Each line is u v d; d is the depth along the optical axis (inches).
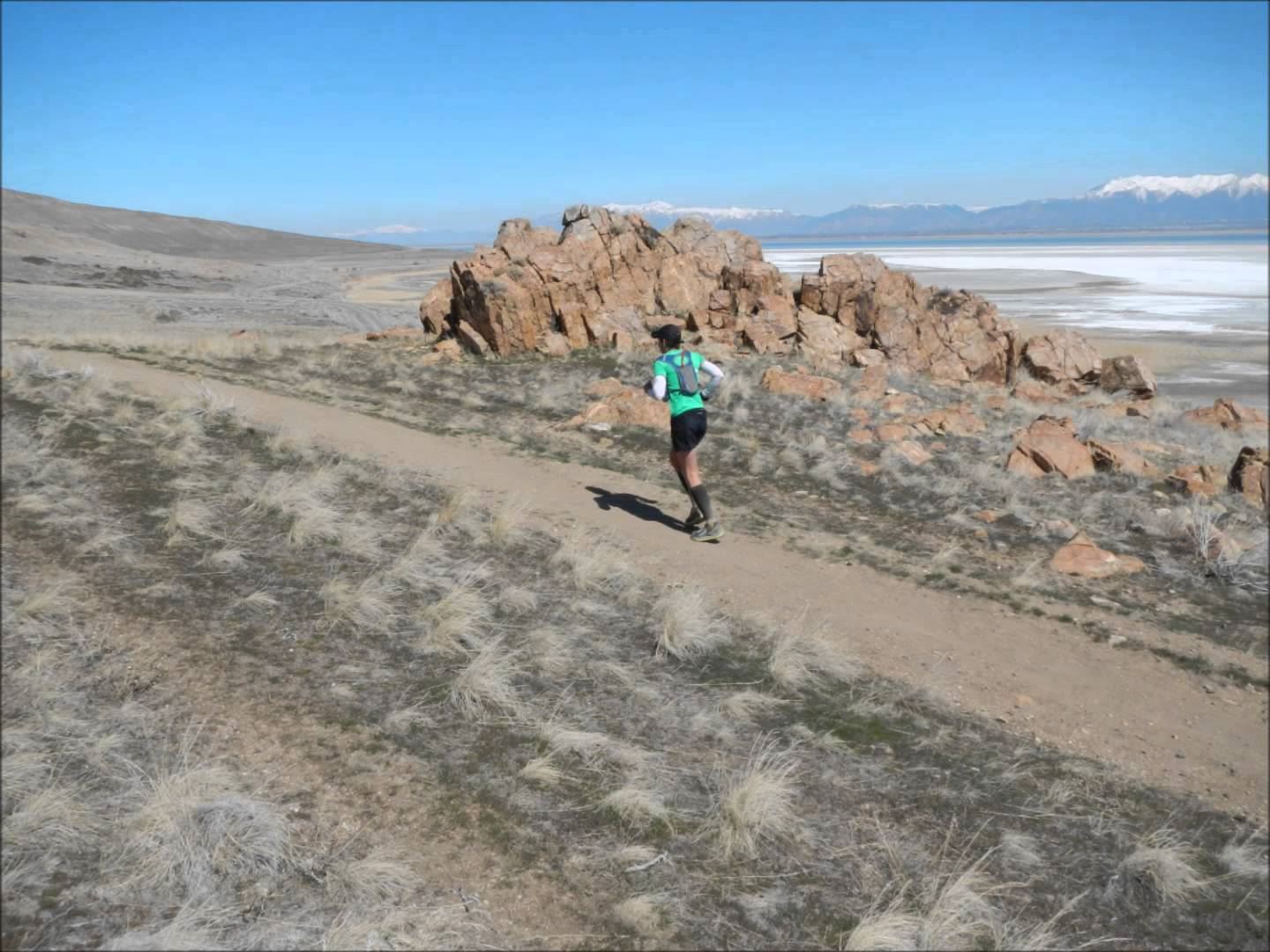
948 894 133.5
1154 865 150.9
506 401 588.7
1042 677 238.5
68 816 129.8
